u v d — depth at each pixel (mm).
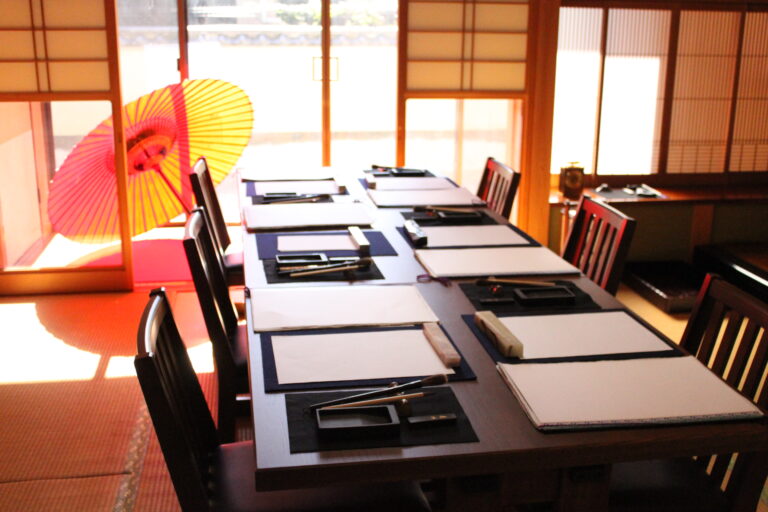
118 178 4008
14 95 3889
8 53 3848
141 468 2531
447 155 4980
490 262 2273
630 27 4648
